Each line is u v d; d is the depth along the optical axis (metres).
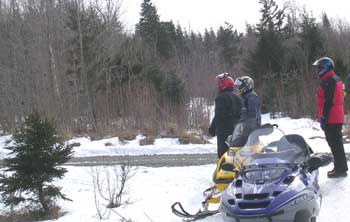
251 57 28.81
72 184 10.12
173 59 42.16
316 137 14.67
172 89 24.02
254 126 7.42
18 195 8.96
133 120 18.58
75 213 7.94
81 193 9.32
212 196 7.36
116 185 9.47
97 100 20.42
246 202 5.43
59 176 8.61
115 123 19.00
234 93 8.80
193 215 7.12
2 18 28.78
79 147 15.88
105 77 24.14
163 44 56.16
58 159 8.49
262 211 5.30
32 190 8.34
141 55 28.25
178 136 17.09
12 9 28.81
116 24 27.47
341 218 6.39
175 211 7.29
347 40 45.19
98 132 18.36
